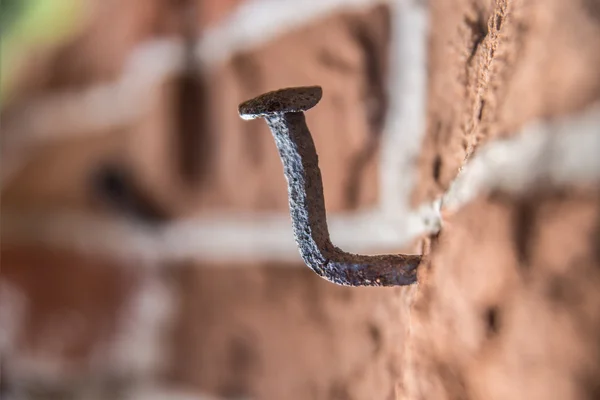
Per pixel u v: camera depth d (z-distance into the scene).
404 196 0.24
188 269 0.35
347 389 0.26
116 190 0.39
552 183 0.19
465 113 0.22
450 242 0.20
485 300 0.19
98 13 0.42
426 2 0.24
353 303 0.26
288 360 0.29
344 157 0.27
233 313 0.32
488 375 0.19
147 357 0.37
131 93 0.38
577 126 0.18
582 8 0.18
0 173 0.47
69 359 0.40
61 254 0.42
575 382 0.18
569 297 0.18
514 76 0.19
